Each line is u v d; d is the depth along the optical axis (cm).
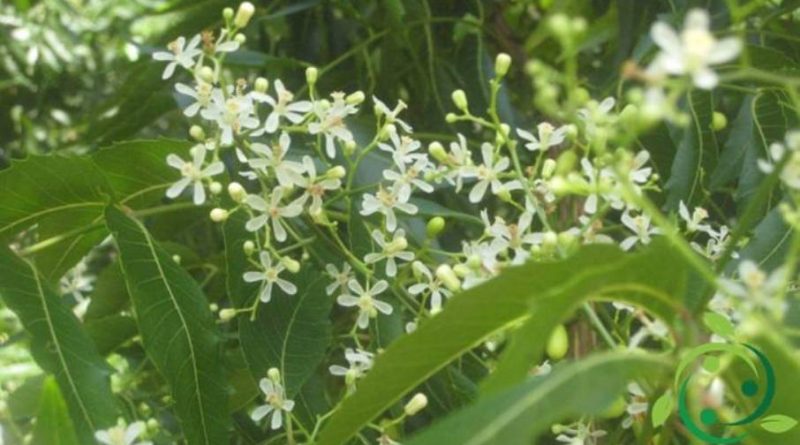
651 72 33
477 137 55
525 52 55
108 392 41
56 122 75
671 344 38
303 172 44
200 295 43
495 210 54
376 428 42
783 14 51
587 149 42
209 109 43
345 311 52
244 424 49
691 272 36
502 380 34
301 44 58
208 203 46
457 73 54
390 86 56
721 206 53
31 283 42
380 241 44
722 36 50
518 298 35
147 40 60
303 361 44
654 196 51
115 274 50
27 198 45
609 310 44
